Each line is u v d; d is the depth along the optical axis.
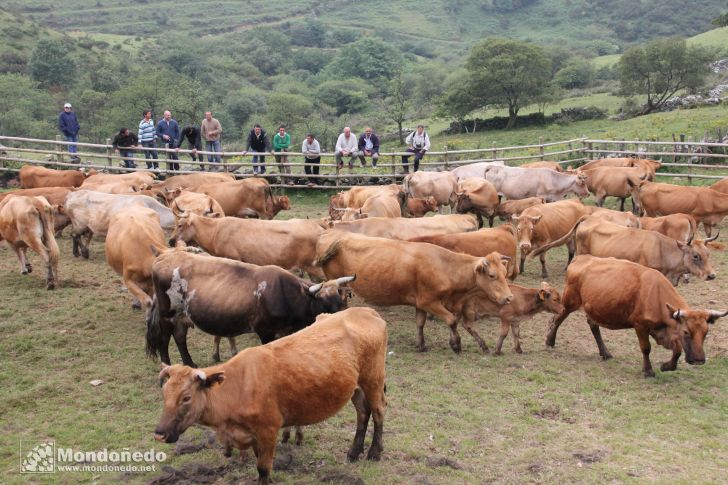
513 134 61.31
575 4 169.00
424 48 152.00
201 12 171.50
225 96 86.25
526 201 17.67
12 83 64.56
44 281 14.39
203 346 11.27
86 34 126.25
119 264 11.79
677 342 9.98
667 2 149.88
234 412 6.86
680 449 8.28
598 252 13.28
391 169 25.98
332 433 8.64
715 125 37.84
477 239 12.49
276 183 23.89
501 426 8.80
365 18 178.50
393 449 8.23
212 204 14.84
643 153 25.36
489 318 13.03
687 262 12.86
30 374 10.12
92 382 9.84
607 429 8.79
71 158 23.91
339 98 92.50
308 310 9.21
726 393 9.80
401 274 10.92
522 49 67.62
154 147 23.64
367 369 7.64
